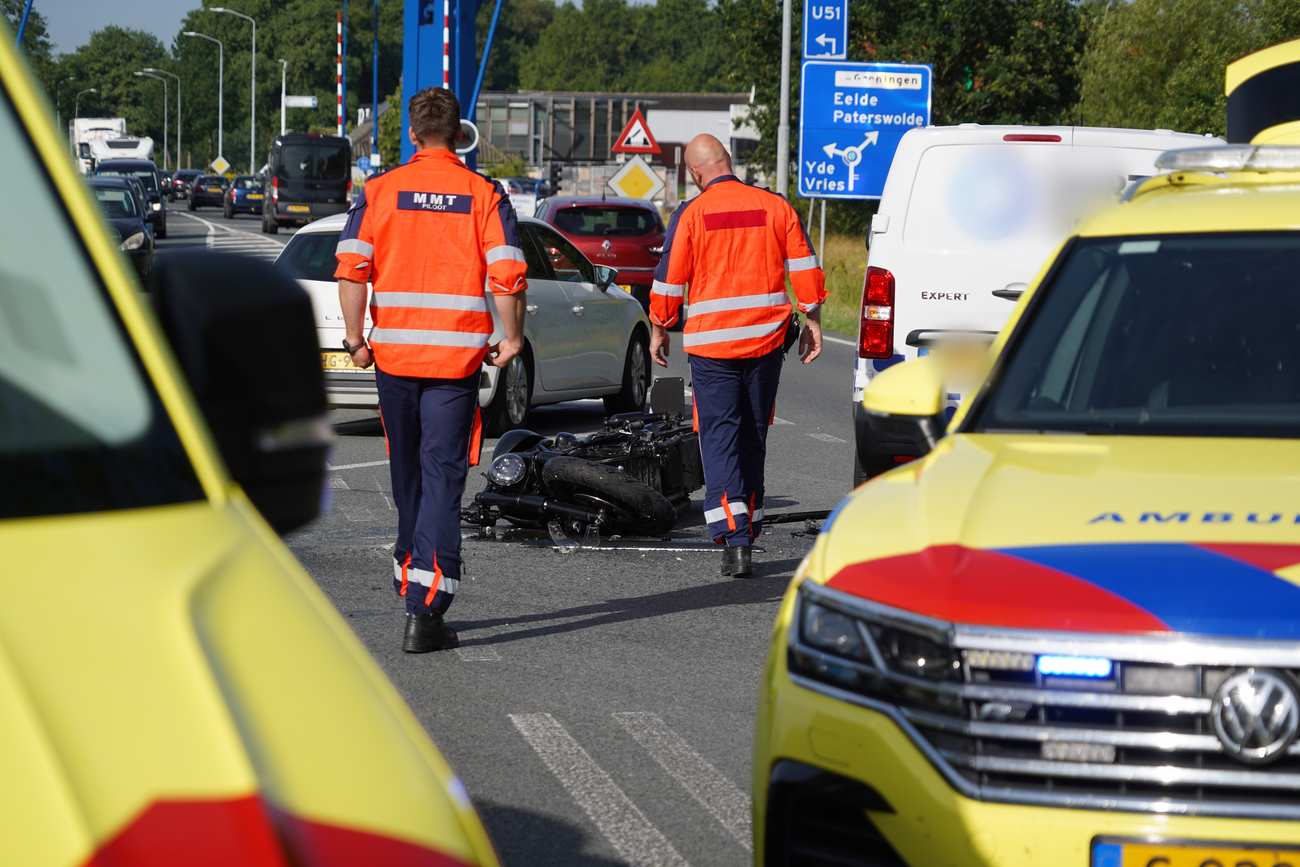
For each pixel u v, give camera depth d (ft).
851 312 191.72
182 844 9.30
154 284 13.65
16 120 14.02
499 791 32.86
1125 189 34.24
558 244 96.53
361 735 11.01
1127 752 19.66
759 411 53.52
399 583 44.93
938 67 291.99
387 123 565.12
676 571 55.11
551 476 58.80
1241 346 27.81
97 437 12.72
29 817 9.18
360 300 42.91
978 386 28.35
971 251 65.05
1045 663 19.90
